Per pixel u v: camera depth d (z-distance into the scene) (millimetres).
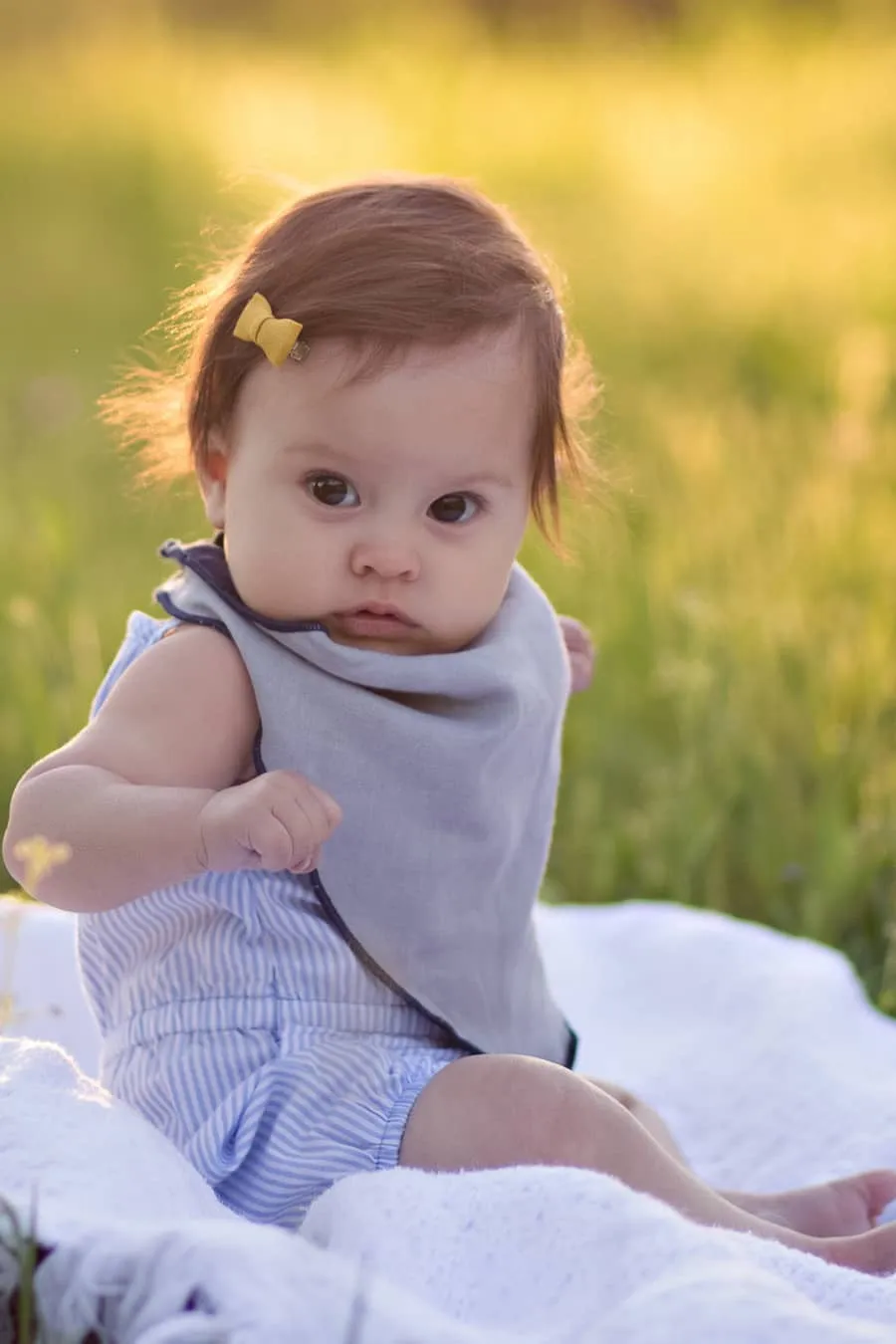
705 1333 1412
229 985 1983
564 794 3871
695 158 9875
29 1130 1691
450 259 2012
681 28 13953
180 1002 1996
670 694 4074
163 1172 1710
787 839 3467
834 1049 2654
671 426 5773
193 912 1995
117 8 14156
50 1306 1468
